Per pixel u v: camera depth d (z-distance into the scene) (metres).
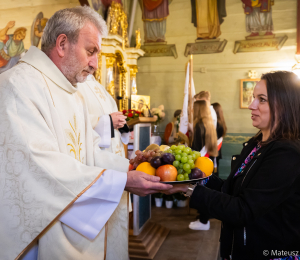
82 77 1.44
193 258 2.97
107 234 1.53
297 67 6.63
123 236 1.64
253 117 1.34
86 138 1.59
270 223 1.19
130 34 7.47
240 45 7.12
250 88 7.01
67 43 1.34
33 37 5.30
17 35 5.36
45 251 1.17
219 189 1.61
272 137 1.24
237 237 1.25
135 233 3.12
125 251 1.65
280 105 1.22
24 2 5.23
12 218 1.10
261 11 6.94
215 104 5.23
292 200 1.16
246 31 7.07
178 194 5.00
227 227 1.36
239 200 1.17
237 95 7.16
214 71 7.27
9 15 5.33
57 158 1.17
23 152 1.10
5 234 1.10
